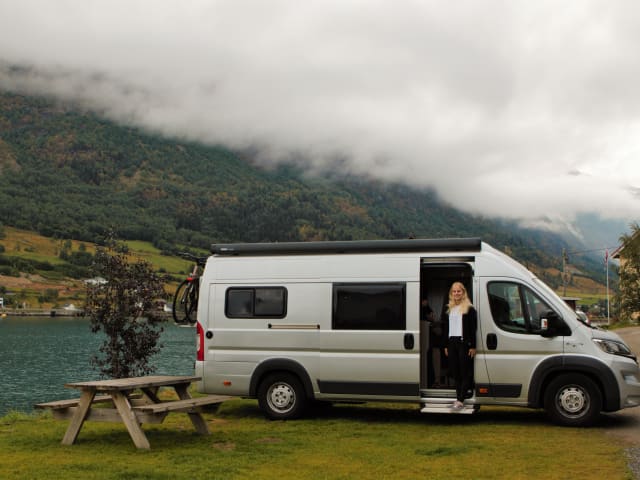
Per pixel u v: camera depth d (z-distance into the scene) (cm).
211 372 1177
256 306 1170
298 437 977
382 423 1108
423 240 1122
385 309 1109
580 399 1040
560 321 1047
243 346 1167
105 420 917
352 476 730
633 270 5653
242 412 1247
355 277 1130
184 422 1137
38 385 4156
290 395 1148
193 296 1266
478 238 1105
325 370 1124
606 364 1025
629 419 1122
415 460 812
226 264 1200
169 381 982
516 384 1054
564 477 718
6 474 734
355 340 1113
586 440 932
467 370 1061
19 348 7862
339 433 1009
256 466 783
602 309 11250
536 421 1113
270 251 1186
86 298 1850
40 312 18112
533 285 1072
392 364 1095
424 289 1180
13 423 1180
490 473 739
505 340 1061
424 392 1102
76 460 816
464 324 1062
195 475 733
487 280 1086
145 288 1866
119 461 811
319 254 1159
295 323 1145
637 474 729
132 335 1850
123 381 959
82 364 5800
